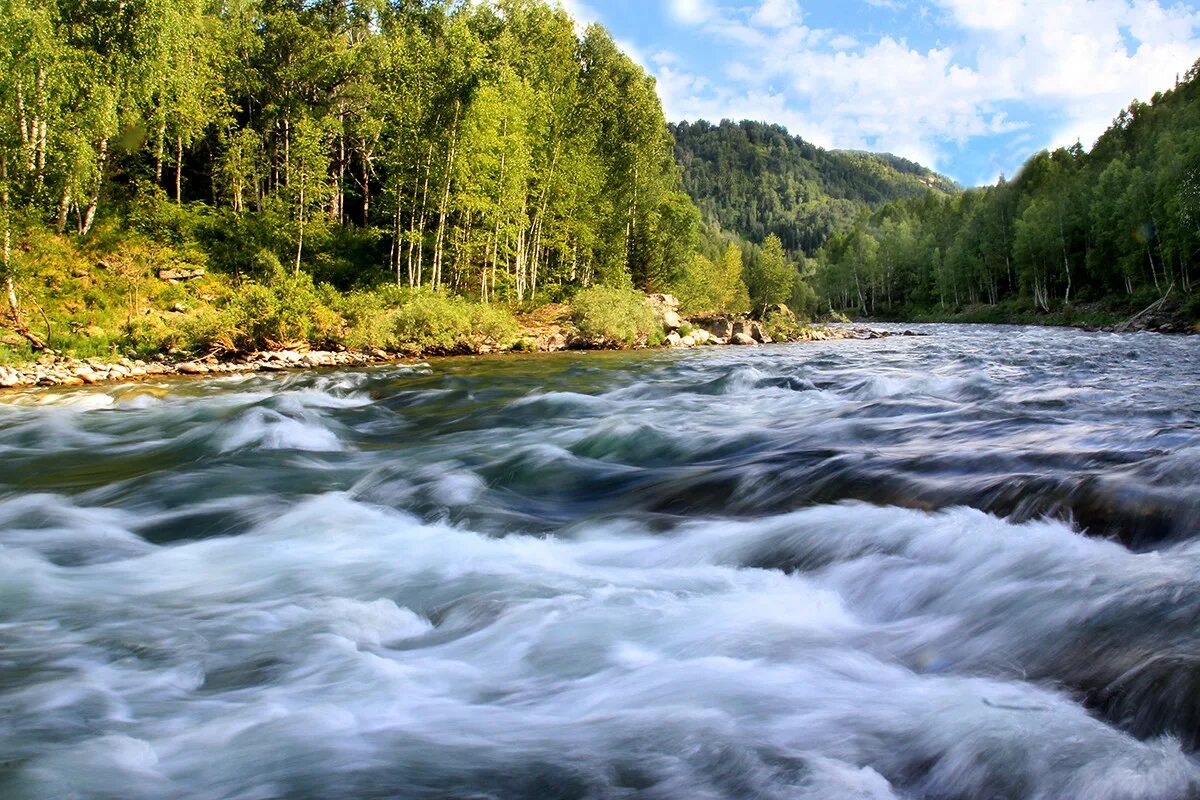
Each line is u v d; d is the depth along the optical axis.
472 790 3.03
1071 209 78.62
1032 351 26.53
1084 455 7.19
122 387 18.97
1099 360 21.81
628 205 57.25
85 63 31.62
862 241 127.00
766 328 47.59
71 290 28.52
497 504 7.86
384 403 16.67
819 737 3.36
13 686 4.02
